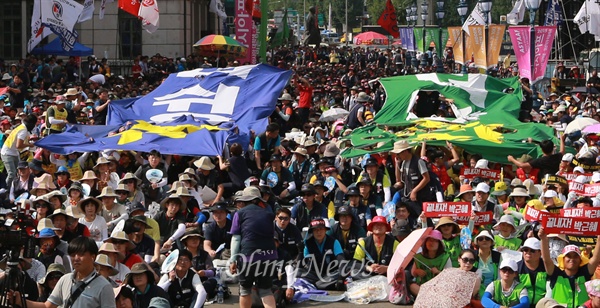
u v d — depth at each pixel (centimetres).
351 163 3869
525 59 6022
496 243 2520
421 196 3183
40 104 5422
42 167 3784
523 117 4841
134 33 10144
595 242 2423
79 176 3931
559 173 3478
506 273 2178
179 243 2555
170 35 10144
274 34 14412
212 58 9256
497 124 4325
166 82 4950
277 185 3569
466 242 2470
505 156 3866
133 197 3234
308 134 4853
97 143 3938
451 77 5031
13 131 4000
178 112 4753
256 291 2420
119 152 3919
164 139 3953
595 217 2316
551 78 7775
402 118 4728
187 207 2928
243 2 9119
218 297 2508
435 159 3675
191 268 2338
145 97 4891
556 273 2197
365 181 3005
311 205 2952
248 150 4112
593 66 8312
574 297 2181
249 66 4988
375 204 3020
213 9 10312
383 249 2594
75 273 1788
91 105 5438
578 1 9362
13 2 9638
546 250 2191
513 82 5106
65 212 2517
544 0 9444
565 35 9475
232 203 3647
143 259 2544
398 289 2469
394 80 5044
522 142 3953
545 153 3619
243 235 2298
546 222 2288
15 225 1844
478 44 7462
